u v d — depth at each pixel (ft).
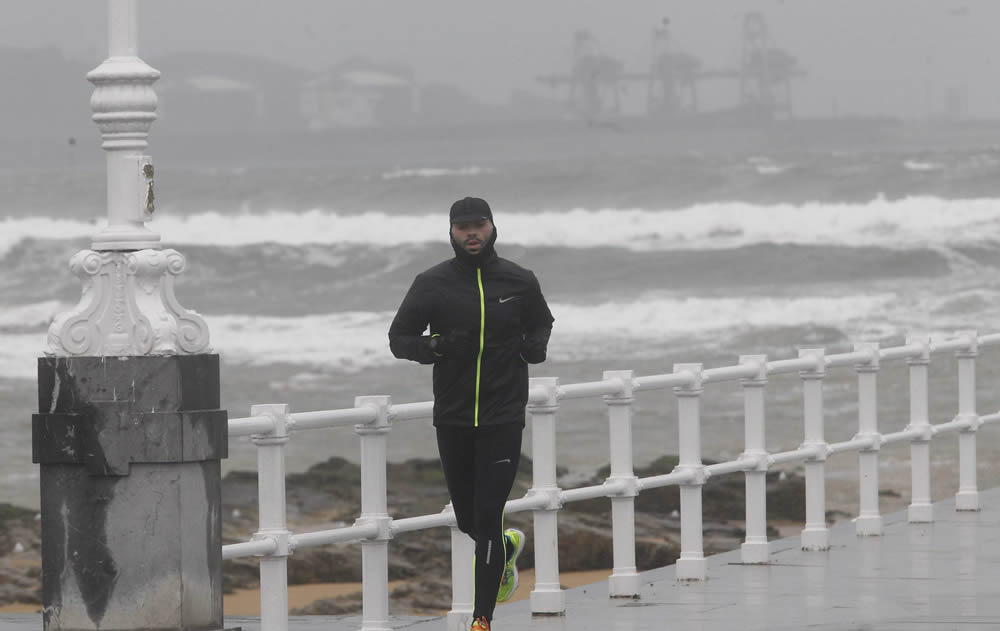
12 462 283.59
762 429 115.55
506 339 75.05
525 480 223.71
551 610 93.71
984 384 330.95
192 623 63.93
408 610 149.89
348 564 172.55
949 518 140.87
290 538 75.00
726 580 107.55
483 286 74.64
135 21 65.57
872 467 130.21
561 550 172.04
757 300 519.60
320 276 633.20
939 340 143.33
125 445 63.05
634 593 100.42
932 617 87.35
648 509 210.38
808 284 556.51
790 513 209.97
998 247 577.43
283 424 74.54
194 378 64.18
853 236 651.25
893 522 139.03
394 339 75.00
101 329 63.72
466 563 88.38
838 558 116.88
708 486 223.10
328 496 221.46
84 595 63.87
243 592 166.61
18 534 196.13
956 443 264.31
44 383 64.34
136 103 64.44
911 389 138.62
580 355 434.30
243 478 233.55
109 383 63.31
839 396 325.83
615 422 100.89
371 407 80.84
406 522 83.61
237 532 194.70
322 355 446.19
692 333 467.11
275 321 536.01
